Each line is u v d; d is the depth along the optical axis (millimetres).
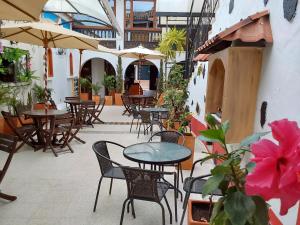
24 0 2559
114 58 12984
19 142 5441
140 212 2918
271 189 891
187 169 4160
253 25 2660
